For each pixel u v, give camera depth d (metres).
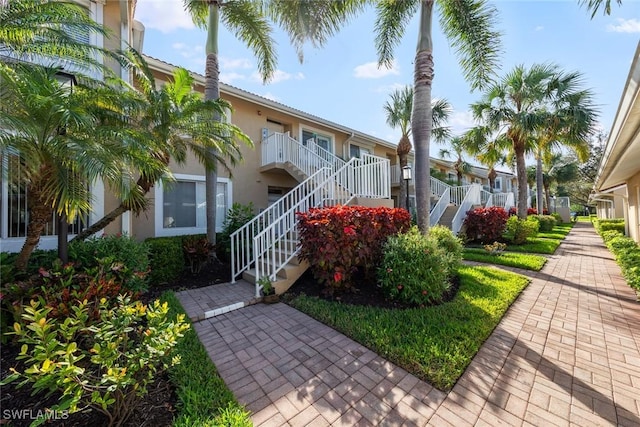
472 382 2.39
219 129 5.48
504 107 10.48
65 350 1.65
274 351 2.95
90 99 3.95
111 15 6.45
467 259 7.84
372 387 2.35
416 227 5.31
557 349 2.92
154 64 7.19
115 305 3.11
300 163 8.55
